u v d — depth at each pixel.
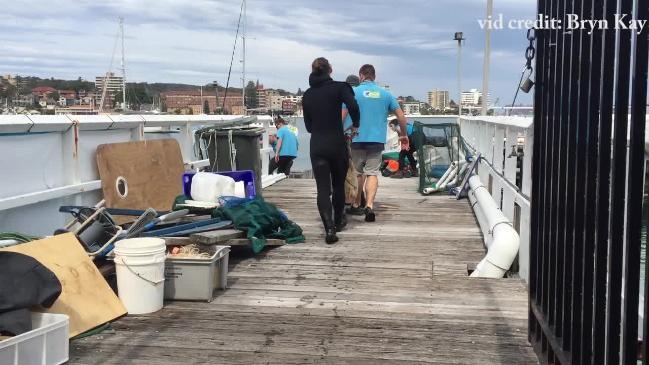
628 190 1.90
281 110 16.58
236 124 8.52
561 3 2.71
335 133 6.12
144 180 6.11
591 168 2.26
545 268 3.01
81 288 3.74
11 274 3.03
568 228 2.54
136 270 3.93
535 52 3.14
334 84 6.08
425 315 3.98
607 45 2.09
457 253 5.76
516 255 5.13
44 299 3.07
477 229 6.91
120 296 3.98
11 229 4.45
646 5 1.81
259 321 3.87
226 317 3.95
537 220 3.21
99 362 3.21
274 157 12.75
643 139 1.85
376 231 6.78
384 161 12.92
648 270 1.84
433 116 17.02
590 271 2.29
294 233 6.20
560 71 2.76
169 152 6.70
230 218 5.42
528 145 4.88
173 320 3.88
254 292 4.51
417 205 8.70
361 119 7.23
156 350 3.38
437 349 3.39
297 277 4.93
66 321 3.11
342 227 6.84
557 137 2.80
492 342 3.49
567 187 2.54
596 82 2.24
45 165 4.85
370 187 7.43
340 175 6.45
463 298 4.35
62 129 5.05
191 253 4.45
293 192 9.95
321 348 3.42
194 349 3.40
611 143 2.13
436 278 4.89
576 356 2.40
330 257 5.58
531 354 3.30
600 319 2.20
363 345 3.46
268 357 3.29
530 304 3.29
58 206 4.99
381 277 4.93
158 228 5.12
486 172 8.33
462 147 10.75
